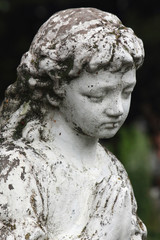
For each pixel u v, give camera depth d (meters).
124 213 3.57
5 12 10.42
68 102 3.67
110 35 3.54
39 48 3.65
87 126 3.67
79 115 3.66
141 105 11.34
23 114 3.76
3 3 10.00
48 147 3.71
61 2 10.82
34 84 3.68
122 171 4.07
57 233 3.56
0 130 3.81
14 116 3.77
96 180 3.76
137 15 11.26
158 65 11.11
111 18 3.71
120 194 3.58
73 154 3.78
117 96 3.61
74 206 3.63
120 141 8.77
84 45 3.52
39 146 3.69
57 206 3.58
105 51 3.51
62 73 3.60
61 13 3.71
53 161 3.66
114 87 3.58
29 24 10.59
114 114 3.61
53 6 10.90
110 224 3.53
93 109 3.61
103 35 3.53
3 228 3.39
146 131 11.54
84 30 3.55
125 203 3.58
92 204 3.64
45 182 3.57
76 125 3.72
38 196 3.49
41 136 3.74
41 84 3.67
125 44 3.56
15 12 10.47
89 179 3.74
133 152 8.54
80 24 3.58
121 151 8.60
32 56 3.69
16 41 10.42
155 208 9.06
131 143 8.62
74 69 3.55
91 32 3.54
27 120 3.77
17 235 3.37
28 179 3.49
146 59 10.99
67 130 3.77
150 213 8.70
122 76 3.58
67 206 3.61
